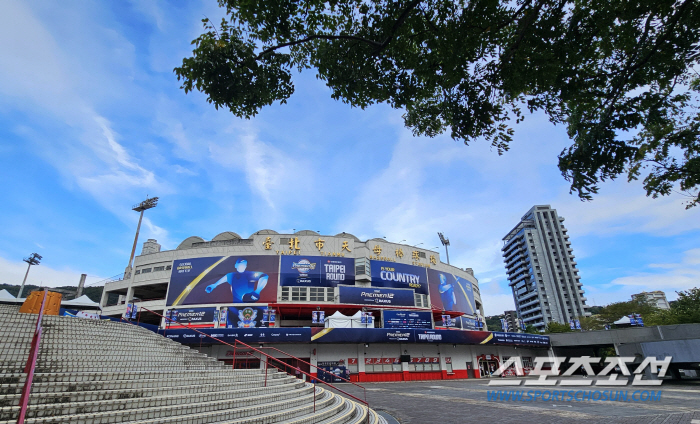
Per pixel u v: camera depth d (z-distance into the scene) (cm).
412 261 4119
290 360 2805
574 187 539
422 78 655
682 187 568
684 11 454
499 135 615
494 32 546
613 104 519
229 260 3459
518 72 552
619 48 519
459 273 4662
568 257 10375
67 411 632
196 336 2645
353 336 2858
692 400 1552
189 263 3478
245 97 616
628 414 1173
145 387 809
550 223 10912
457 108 623
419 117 755
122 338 1109
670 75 506
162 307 3331
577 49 519
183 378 894
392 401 1570
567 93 545
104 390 725
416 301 3812
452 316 4178
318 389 1286
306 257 3562
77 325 1070
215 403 806
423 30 585
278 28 571
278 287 3375
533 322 10288
